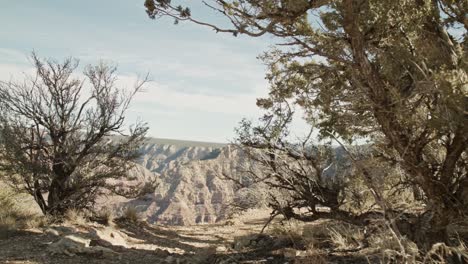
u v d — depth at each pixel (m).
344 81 6.36
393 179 6.48
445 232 5.18
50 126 12.67
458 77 4.16
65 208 12.70
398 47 5.07
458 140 4.81
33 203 14.04
